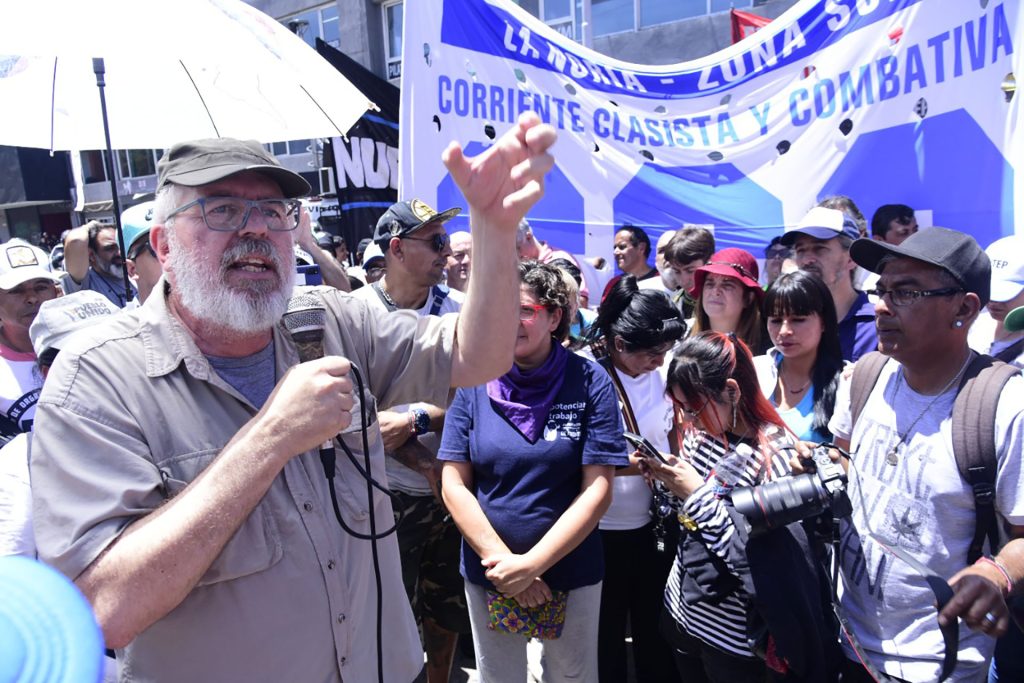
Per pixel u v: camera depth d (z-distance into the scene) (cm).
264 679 128
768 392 285
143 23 196
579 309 383
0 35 181
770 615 178
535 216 461
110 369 123
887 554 180
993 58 363
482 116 416
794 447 205
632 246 457
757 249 451
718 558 198
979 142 372
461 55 407
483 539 217
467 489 231
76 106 234
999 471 162
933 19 381
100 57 187
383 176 591
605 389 230
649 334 262
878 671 176
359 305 159
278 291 132
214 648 125
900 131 399
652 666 278
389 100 592
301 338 136
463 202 414
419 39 394
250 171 129
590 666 230
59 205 2391
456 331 152
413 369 153
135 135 240
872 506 186
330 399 109
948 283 168
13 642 46
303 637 131
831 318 264
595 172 455
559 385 228
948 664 154
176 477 123
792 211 438
